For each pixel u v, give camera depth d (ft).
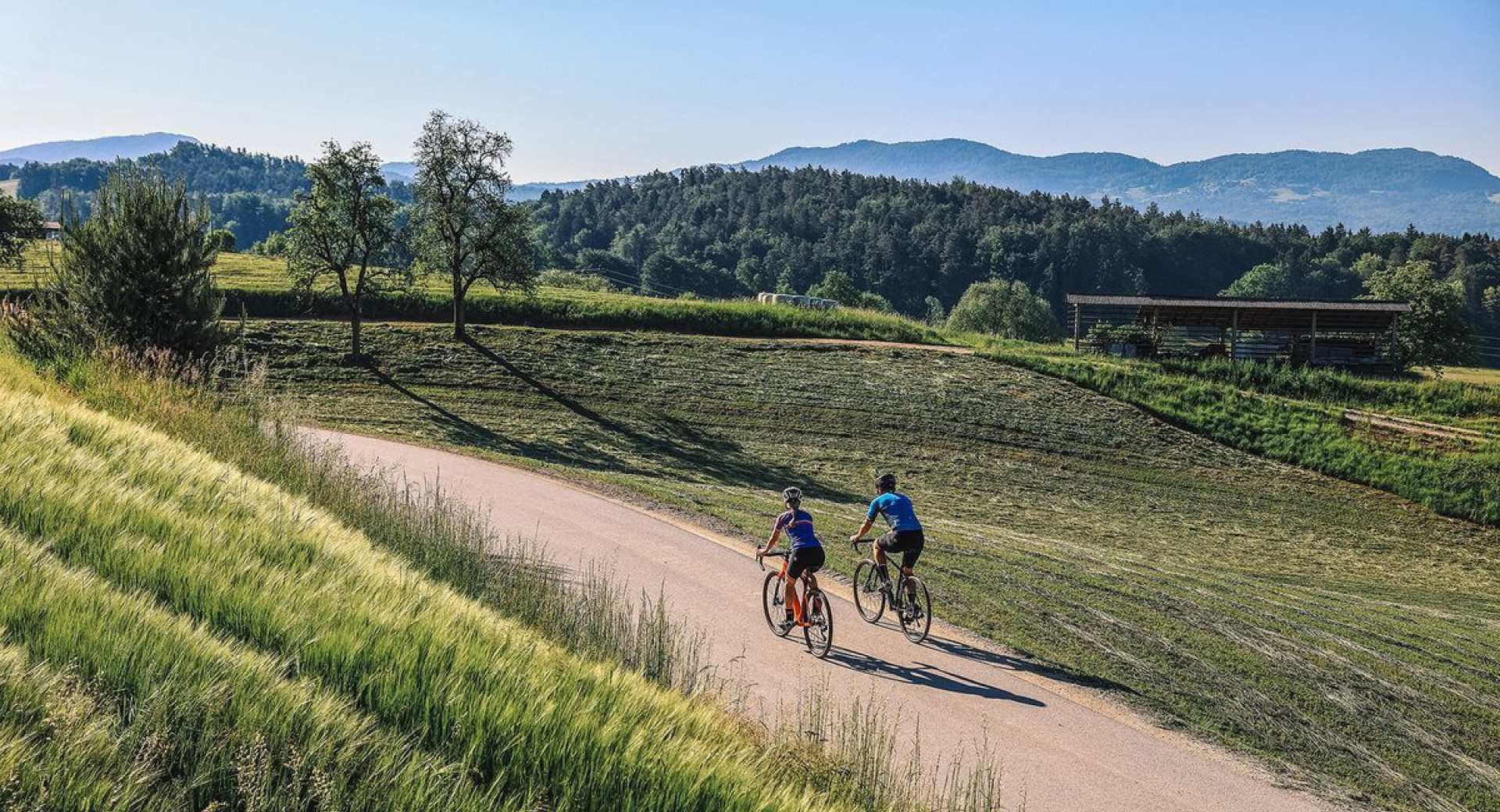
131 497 30.78
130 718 15.66
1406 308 197.26
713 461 121.19
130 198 77.51
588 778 17.70
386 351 157.58
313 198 150.20
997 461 129.80
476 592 37.58
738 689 34.81
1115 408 153.79
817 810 20.34
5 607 17.76
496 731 18.21
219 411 60.13
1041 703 39.42
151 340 76.38
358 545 34.30
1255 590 66.90
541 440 121.70
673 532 64.54
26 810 12.69
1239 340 202.39
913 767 32.07
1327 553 106.52
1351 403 159.53
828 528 70.18
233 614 21.72
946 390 158.10
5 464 30.32
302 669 19.49
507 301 188.85
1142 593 57.88
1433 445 138.92
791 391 153.28
